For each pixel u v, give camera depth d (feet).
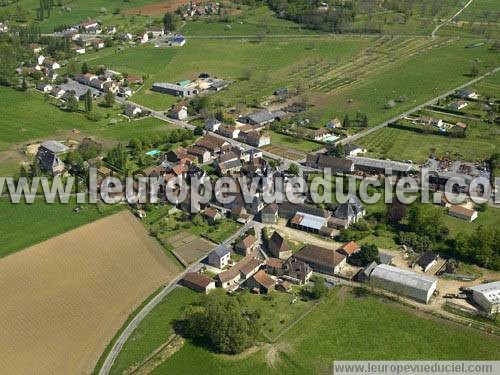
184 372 566.36
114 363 578.66
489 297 636.07
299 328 619.67
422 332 609.83
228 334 582.35
